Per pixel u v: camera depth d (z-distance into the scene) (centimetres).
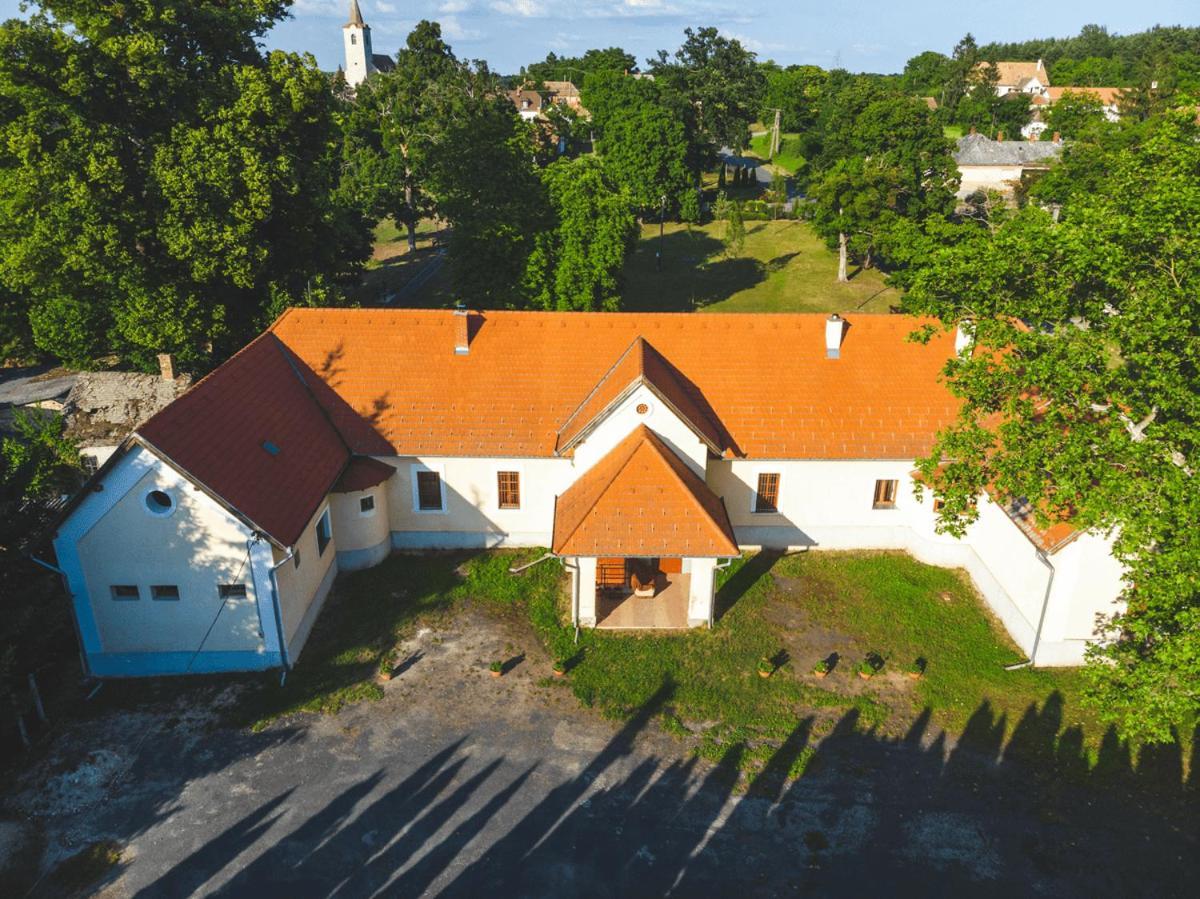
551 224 5666
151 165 4309
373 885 2131
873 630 3156
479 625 3150
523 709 2745
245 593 2766
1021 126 13812
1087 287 2538
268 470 2942
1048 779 2503
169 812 2333
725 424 3491
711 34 11725
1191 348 2130
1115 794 2452
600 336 3675
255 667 2878
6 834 2255
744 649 3044
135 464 2573
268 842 2247
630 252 6066
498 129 5922
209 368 4884
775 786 2467
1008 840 2302
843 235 7888
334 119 5328
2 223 4494
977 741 2642
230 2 4897
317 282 4884
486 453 3422
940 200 7531
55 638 2827
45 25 4141
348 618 3178
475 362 3609
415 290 7662
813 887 2156
